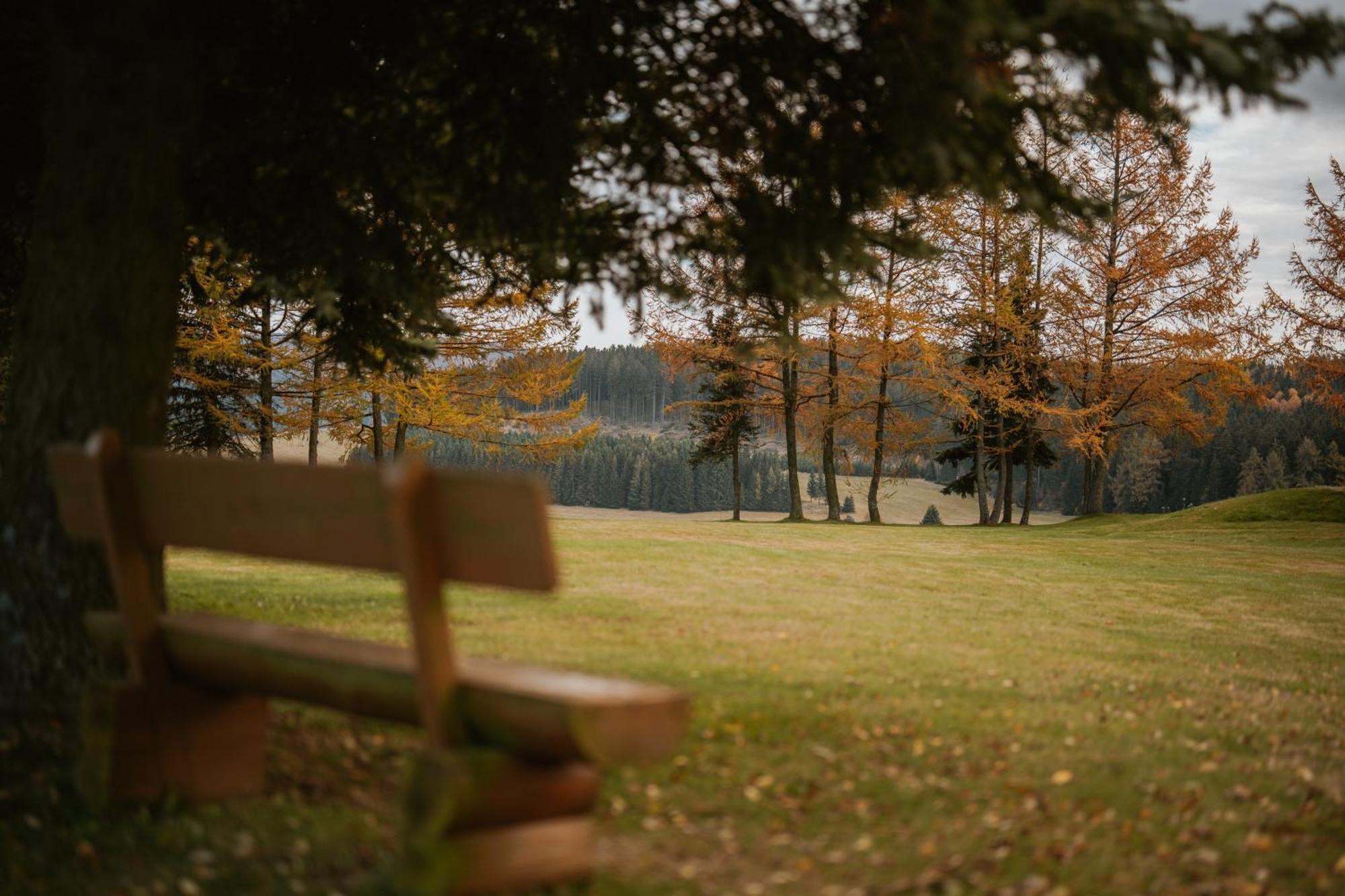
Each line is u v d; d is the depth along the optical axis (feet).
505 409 87.56
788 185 21.21
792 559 56.85
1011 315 101.76
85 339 17.47
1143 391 107.55
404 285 24.23
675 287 22.97
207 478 12.33
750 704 20.36
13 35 20.59
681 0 20.13
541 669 10.94
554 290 25.88
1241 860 13.17
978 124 18.37
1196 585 55.47
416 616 9.95
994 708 21.97
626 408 528.22
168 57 17.94
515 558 9.24
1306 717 24.32
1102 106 18.11
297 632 13.10
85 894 11.05
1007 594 48.55
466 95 23.41
